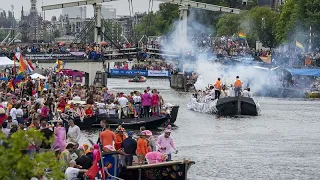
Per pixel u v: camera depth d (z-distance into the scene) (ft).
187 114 439.22
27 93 349.20
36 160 99.71
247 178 227.81
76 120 328.70
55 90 375.86
